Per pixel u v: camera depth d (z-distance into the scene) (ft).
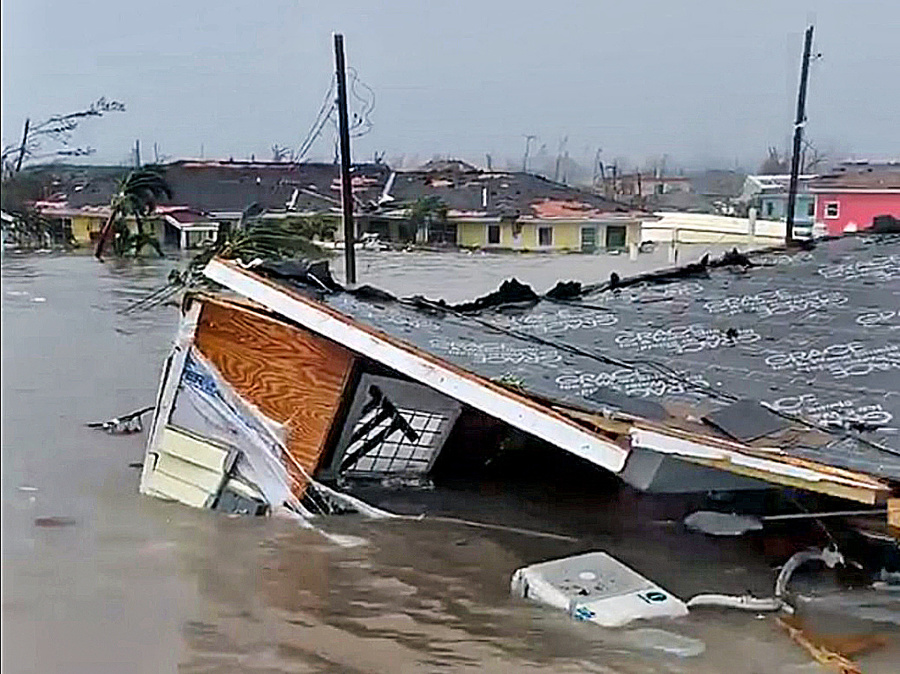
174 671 19.36
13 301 40.73
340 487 30.12
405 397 30.01
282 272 33.01
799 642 21.09
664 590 23.40
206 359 29.48
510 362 28.48
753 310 37.73
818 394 26.03
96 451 31.24
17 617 19.12
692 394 26.03
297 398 29.17
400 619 22.22
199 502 28.58
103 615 20.99
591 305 41.45
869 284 40.57
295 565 25.11
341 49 46.65
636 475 23.48
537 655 20.71
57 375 35.96
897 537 19.24
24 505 26.58
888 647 20.84
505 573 24.88
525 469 32.76
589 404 24.25
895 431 22.57
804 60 63.31
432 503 29.81
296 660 20.21
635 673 19.97
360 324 27.32
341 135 46.98
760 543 26.48
